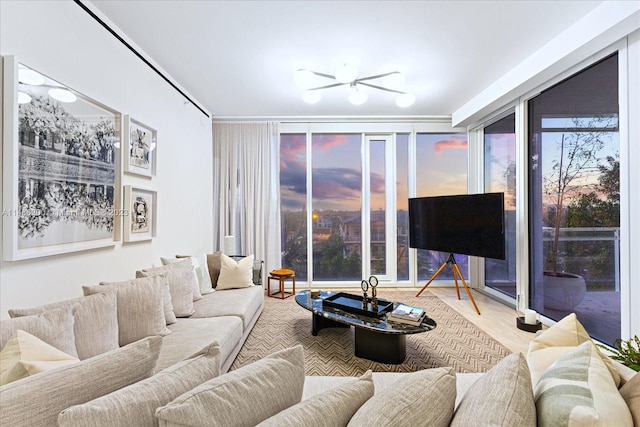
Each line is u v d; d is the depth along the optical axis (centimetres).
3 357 105
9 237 158
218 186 488
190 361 96
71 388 80
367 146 511
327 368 244
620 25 221
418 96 414
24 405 73
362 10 234
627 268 240
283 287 441
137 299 197
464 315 368
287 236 511
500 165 427
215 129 489
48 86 182
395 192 509
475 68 332
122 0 220
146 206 287
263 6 229
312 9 233
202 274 326
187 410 70
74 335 146
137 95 278
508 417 71
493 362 252
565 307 308
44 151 179
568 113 300
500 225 360
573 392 79
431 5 230
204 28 255
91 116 219
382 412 77
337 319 259
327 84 365
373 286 278
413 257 504
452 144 513
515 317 361
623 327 242
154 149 302
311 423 74
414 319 243
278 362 96
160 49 287
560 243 313
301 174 512
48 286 184
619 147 250
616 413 73
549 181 326
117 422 70
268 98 412
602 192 267
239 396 80
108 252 238
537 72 297
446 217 423
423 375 90
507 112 394
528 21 250
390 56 305
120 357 92
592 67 274
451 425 79
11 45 163
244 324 269
